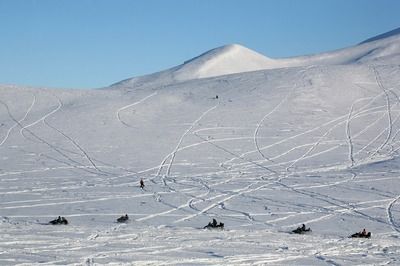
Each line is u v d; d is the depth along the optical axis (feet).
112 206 124.57
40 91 276.41
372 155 190.60
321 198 133.69
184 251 67.10
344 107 242.78
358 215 117.08
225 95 261.24
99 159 185.16
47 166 176.35
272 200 131.54
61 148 197.06
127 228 88.74
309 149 196.44
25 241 68.59
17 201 129.80
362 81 275.39
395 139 208.85
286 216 115.24
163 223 106.22
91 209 120.98
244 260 63.57
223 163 180.65
